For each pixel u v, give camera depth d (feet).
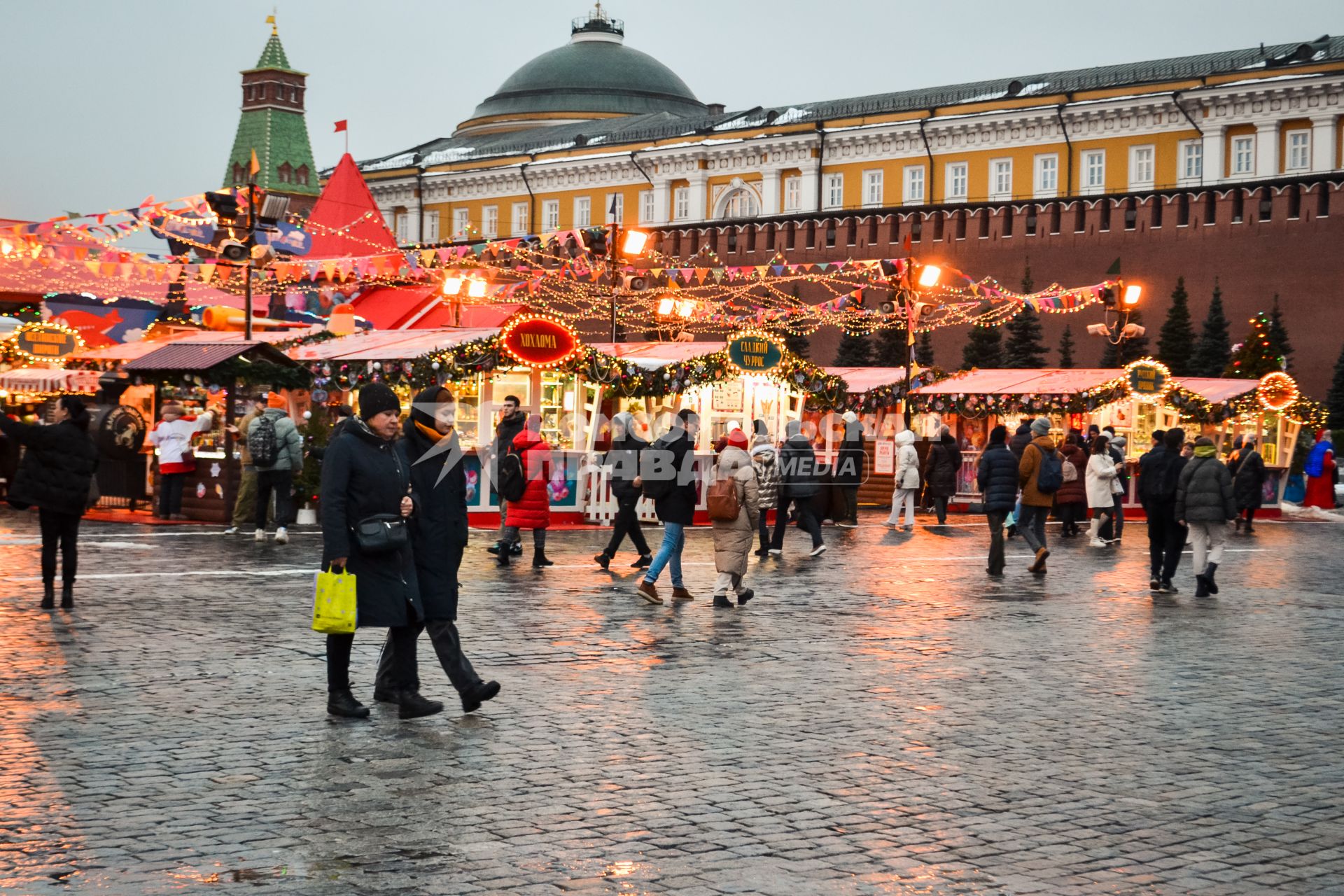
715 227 220.84
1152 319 187.21
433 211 286.25
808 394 94.68
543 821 23.25
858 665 37.96
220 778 25.53
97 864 20.81
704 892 20.03
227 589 49.96
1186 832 23.27
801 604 50.08
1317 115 193.57
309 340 92.48
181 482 79.30
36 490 44.09
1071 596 54.60
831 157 234.79
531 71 311.47
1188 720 31.86
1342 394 171.01
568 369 82.28
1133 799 25.23
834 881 20.62
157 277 113.50
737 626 44.60
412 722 30.25
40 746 27.53
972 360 195.93
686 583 55.72
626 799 24.58
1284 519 108.58
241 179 319.47
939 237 201.87
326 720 30.22
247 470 71.77
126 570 54.75
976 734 29.99
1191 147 204.44
